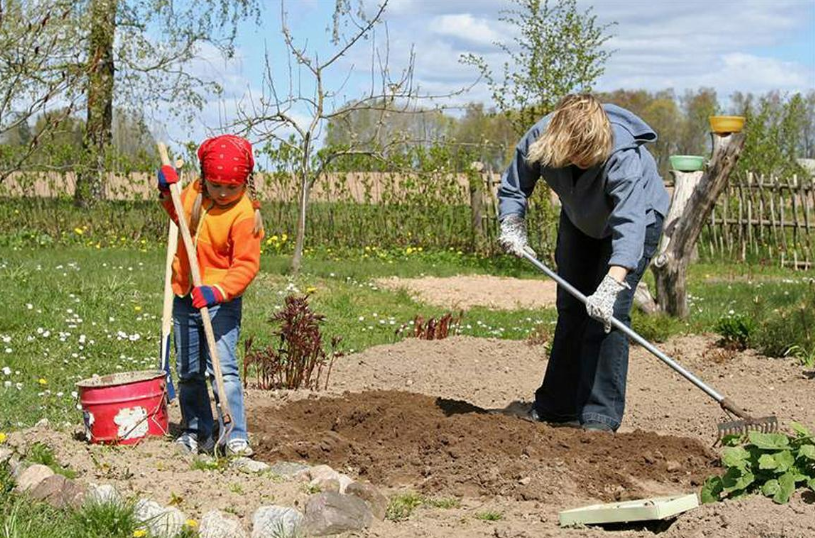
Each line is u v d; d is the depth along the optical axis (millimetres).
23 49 16422
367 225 20344
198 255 5422
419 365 8766
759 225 21250
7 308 9438
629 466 5508
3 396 6703
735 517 4199
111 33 20297
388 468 5434
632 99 42656
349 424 6316
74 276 11977
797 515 4180
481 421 5953
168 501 4324
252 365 8680
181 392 5668
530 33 19312
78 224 19391
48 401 6844
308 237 20094
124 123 23797
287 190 19750
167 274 5902
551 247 19875
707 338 9750
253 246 5363
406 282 16016
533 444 5609
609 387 6211
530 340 9664
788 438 4633
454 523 4484
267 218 20047
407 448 5738
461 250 20547
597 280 6477
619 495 5090
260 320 10719
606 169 5844
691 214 11594
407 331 11172
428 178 19766
